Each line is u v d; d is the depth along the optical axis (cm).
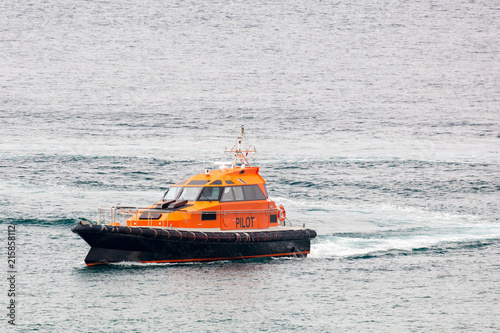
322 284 9344
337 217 13638
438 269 10144
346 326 7988
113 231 9475
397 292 9112
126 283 9125
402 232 12431
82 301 8525
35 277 9400
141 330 7762
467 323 8125
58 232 11881
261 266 10050
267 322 8031
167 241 9769
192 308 8356
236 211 10269
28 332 7681
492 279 9700
